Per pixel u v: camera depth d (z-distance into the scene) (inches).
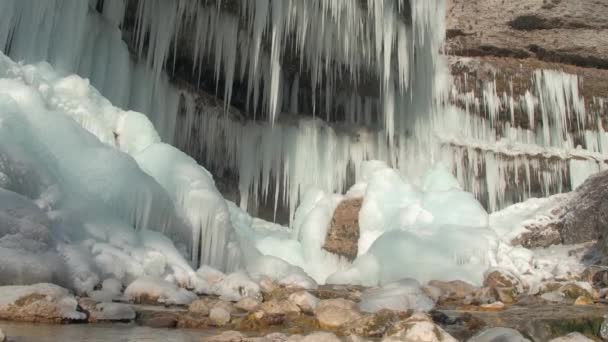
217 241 301.0
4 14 289.4
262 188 485.1
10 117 230.8
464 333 152.9
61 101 282.8
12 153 215.8
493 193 512.1
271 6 422.6
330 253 403.2
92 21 349.4
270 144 483.2
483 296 249.4
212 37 434.0
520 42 544.4
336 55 465.1
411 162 504.1
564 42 544.1
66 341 115.3
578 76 539.5
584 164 519.5
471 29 542.3
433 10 482.6
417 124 506.0
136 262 223.0
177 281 237.0
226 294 233.0
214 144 464.8
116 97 362.9
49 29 311.7
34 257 177.0
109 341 119.0
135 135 315.3
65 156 247.8
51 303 143.6
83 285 188.9
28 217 195.3
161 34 397.1
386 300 196.1
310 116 514.6
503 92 530.3
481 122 530.3
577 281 270.7
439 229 352.8
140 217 261.7
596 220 366.3
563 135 535.8
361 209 406.9
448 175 437.1
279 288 256.8
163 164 296.7
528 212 437.7
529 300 241.6
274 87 414.6
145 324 152.3
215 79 478.6
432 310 197.2
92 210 235.9
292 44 454.6
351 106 521.0
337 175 501.7
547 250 376.8
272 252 396.2
